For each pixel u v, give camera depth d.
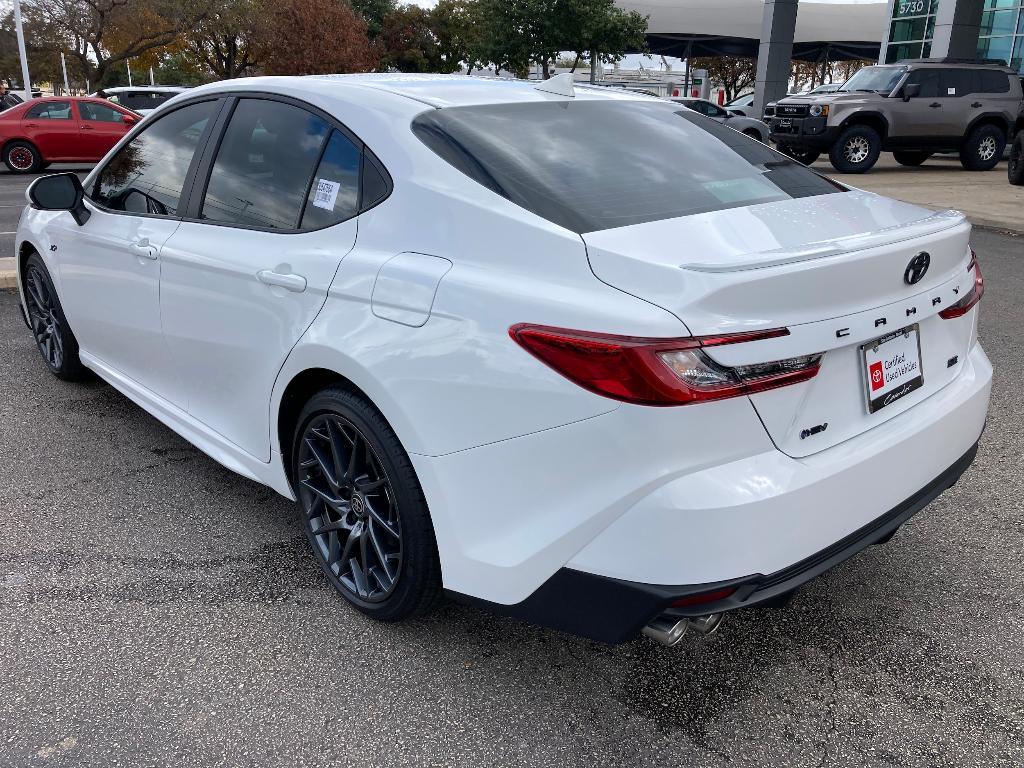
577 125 2.78
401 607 2.55
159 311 3.36
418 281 2.29
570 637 2.66
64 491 3.60
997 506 3.48
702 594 1.92
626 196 2.38
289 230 2.81
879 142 16.72
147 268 3.39
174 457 3.95
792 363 1.97
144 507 3.48
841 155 16.61
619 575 1.97
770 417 1.98
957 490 3.62
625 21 31.55
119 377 3.99
